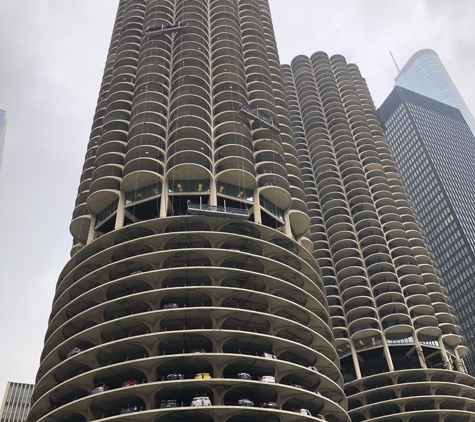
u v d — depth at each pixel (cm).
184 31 8500
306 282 5709
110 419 3919
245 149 6431
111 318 5016
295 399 4706
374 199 11194
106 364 4722
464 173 19450
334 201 10962
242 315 4759
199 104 6981
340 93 13862
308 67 14712
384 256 9794
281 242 5906
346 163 11762
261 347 4841
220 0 9775
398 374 8050
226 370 4638
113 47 9169
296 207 6750
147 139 6456
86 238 6212
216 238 5259
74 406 4319
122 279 4891
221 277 5009
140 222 5328
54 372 4775
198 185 5916
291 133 8250
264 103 7681
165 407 4109
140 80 7531
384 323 8750
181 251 5028
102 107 7925
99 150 6706
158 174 5909
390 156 12431
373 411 8044
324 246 10394
